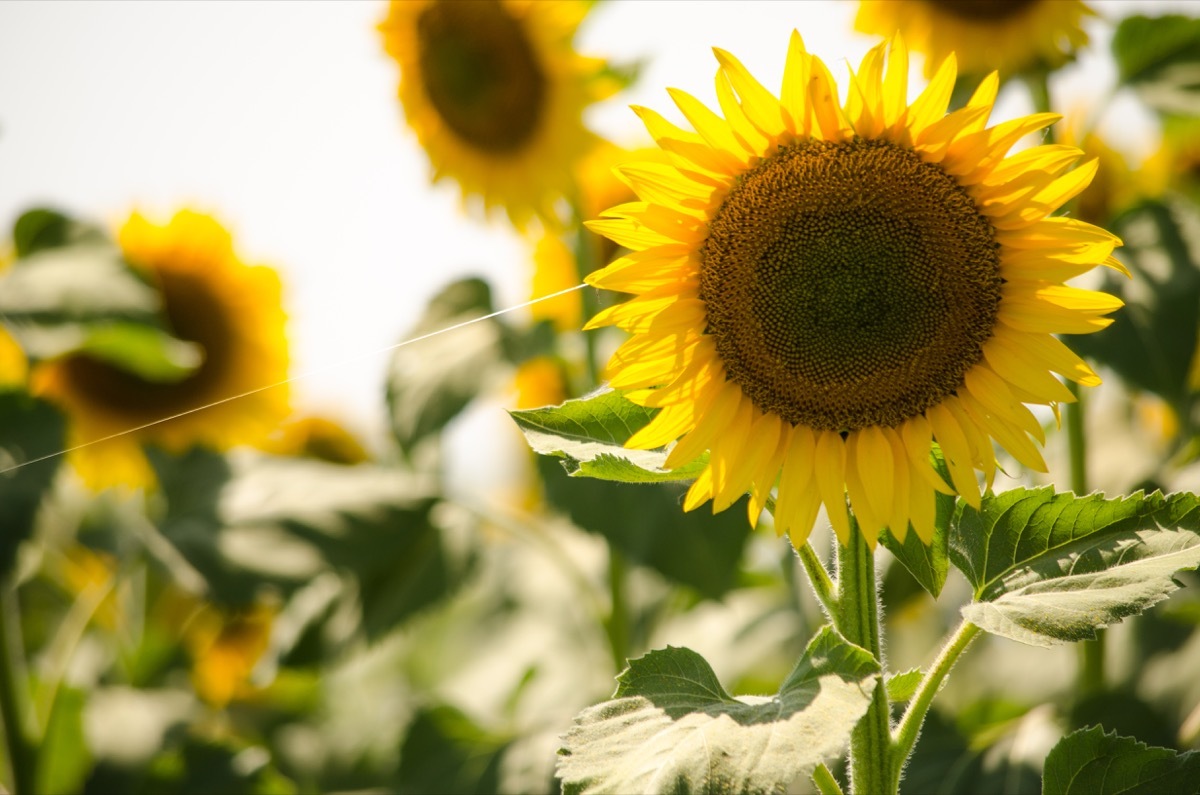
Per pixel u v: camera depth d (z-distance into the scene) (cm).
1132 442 181
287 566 196
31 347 182
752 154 124
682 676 120
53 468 182
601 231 126
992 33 173
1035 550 125
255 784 184
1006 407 124
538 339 195
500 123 203
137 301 187
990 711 180
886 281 124
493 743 187
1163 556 121
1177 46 175
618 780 113
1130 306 164
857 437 126
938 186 123
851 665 116
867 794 123
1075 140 190
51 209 196
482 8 197
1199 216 168
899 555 124
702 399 126
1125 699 162
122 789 184
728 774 112
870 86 122
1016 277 124
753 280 125
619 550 179
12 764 183
